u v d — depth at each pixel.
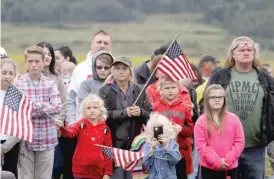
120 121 26.45
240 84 26.61
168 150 25.22
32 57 27.36
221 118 25.67
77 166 26.30
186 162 27.30
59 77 30.05
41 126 27.23
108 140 26.30
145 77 30.83
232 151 25.56
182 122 27.03
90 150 26.08
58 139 29.97
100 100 26.16
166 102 27.06
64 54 36.94
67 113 30.44
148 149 25.34
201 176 26.06
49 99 27.56
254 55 26.67
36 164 27.53
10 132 24.77
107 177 26.06
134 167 25.70
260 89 26.48
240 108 26.55
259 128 26.52
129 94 26.83
